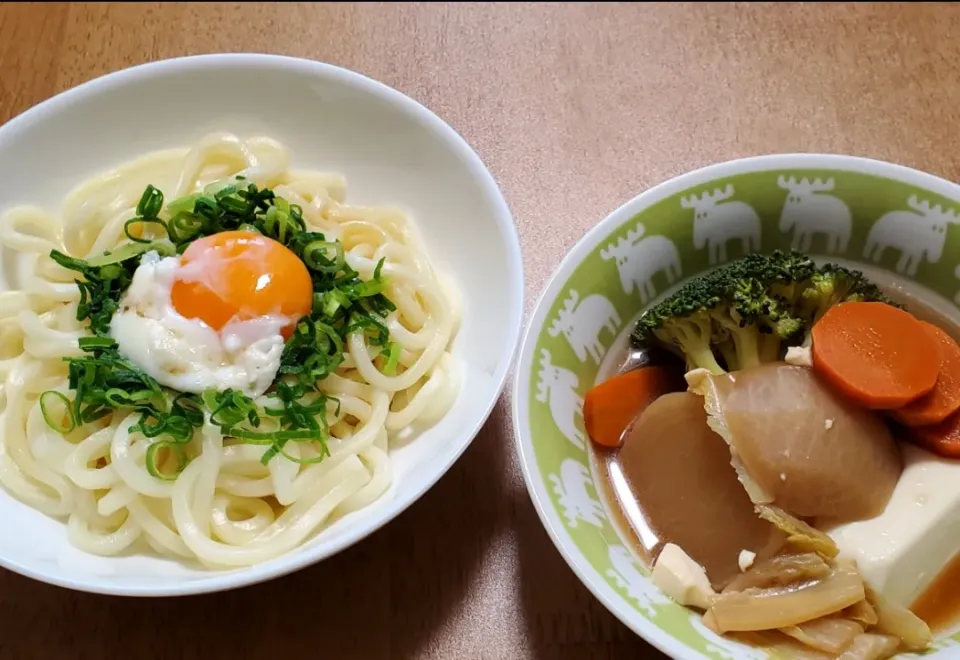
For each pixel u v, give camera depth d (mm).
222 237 248
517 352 241
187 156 286
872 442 228
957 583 225
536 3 365
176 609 230
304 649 224
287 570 198
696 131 327
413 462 249
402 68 344
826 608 207
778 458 220
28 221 272
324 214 286
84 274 255
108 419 247
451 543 240
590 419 243
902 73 338
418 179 285
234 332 239
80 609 230
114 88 281
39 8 354
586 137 326
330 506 236
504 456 254
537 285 289
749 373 234
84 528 232
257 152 291
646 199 250
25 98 328
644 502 237
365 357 256
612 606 193
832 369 229
